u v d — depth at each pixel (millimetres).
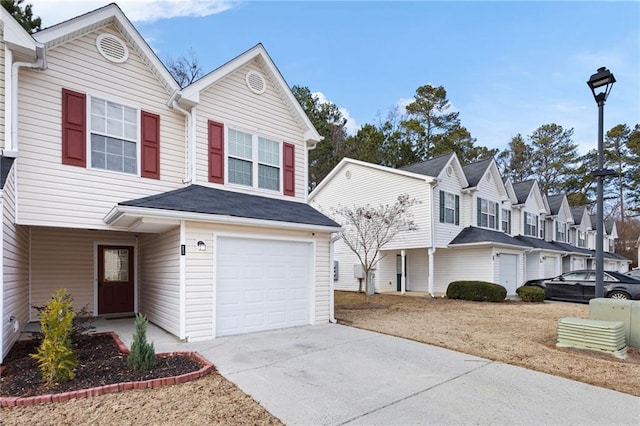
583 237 30859
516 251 18953
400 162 28188
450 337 7711
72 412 3873
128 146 8188
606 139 39625
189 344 6863
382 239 16266
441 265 18625
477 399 4383
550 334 8055
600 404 4254
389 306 12953
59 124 7305
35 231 9414
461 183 18719
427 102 36250
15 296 6797
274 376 5137
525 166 42469
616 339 6371
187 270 7195
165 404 4121
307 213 9805
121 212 6480
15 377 4832
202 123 9039
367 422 3775
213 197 8312
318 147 28594
